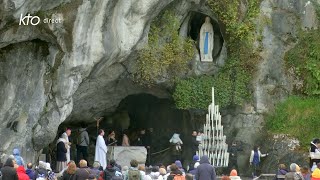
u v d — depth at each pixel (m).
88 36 32.88
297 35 38.91
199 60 38.62
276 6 38.91
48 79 32.91
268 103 38.62
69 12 31.62
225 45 38.84
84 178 25.19
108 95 38.06
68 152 33.66
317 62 38.62
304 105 37.97
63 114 33.72
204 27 38.69
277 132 37.53
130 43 34.66
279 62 38.81
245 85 38.59
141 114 41.59
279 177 28.91
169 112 41.00
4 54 31.92
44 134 33.31
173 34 37.44
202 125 39.25
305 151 36.47
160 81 37.94
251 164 37.03
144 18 34.78
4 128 32.41
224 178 25.91
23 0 29.12
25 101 32.62
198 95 38.31
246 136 38.22
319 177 27.08
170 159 40.03
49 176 28.19
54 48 32.62
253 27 38.50
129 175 26.30
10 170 23.84
